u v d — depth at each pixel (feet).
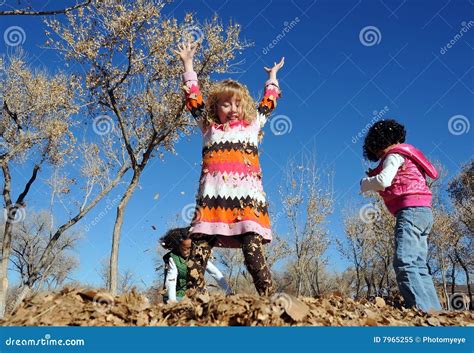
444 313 12.11
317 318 9.86
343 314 10.66
